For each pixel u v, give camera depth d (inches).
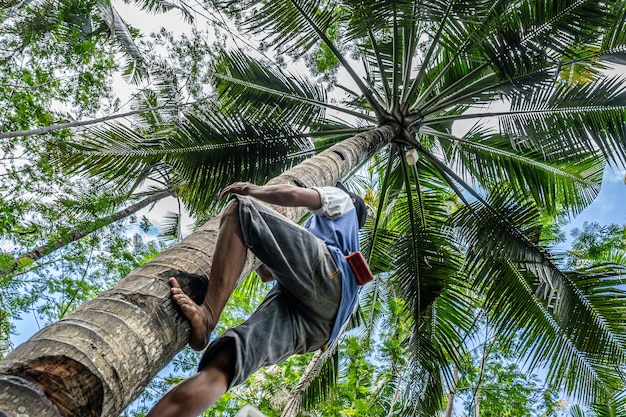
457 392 435.5
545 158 238.4
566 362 235.0
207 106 248.4
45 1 219.5
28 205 246.4
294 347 89.1
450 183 253.6
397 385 380.8
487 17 202.7
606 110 216.8
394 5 200.4
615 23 200.4
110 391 56.6
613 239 348.5
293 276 83.6
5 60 231.9
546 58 201.8
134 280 72.4
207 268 83.5
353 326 288.2
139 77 311.7
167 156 222.2
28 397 49.6
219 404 350.0
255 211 81.9
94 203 250.8
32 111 232.8
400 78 283.0
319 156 170.9
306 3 220.8
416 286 261.7
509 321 248.4
